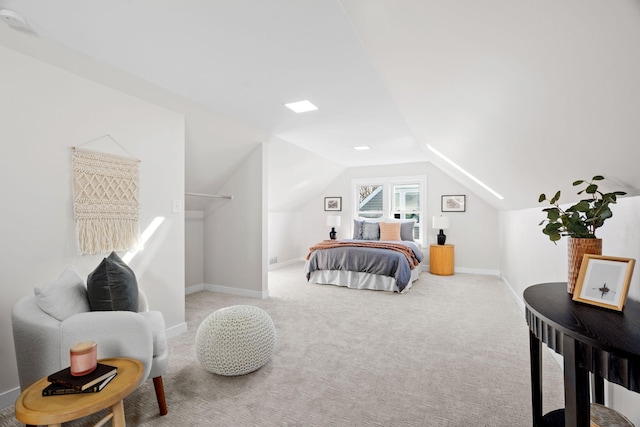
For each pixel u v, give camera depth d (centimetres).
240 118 339
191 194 372
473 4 88
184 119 310
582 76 90
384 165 659
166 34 178
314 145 472
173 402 183
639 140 98
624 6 61
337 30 174
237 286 434
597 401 144
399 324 313
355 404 180
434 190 620
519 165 218
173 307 294
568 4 69
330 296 423
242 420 167
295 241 721
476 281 514
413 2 103
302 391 194
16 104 189
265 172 423
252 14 159
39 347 148
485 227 580
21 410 109
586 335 89
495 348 256
